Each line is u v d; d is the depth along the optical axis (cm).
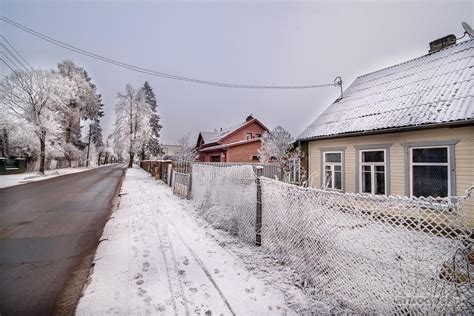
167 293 279
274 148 1952
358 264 233
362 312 227
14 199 947
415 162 717
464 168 614
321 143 1022
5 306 261
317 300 262
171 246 431
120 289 287
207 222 588
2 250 426
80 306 253
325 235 271
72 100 3023
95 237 502
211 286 295
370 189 838
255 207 430
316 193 287
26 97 2111
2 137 2145
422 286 186
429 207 189
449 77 763
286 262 342
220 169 602
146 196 1016
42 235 511
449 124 615
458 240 174
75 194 1090
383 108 852
